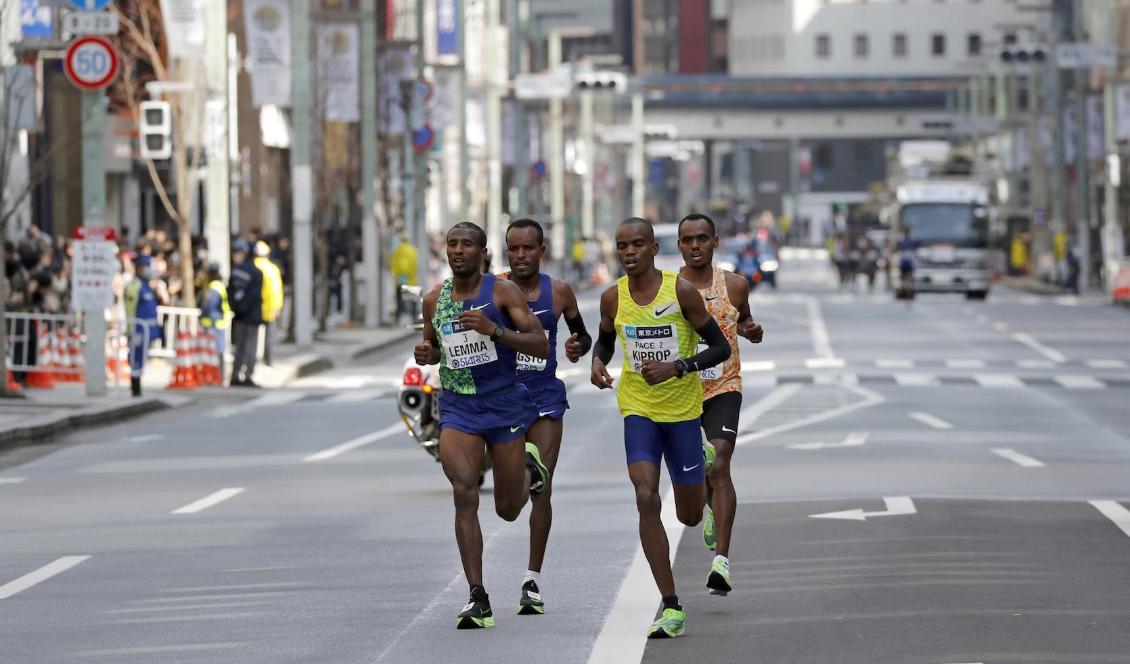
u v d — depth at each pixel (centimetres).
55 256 12306
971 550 4969
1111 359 13738
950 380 11825
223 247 13375
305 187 15188
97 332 10325
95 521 5856
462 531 4031
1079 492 6281
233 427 9225
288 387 11950
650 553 3922
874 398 10494
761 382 11712
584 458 7494
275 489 6638
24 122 10681
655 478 3981
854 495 6209
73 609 4312
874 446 7888
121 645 3872
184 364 11500
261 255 12431
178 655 3762
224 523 5750
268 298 12431
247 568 4859
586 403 10294
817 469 7019
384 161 19962
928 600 4219
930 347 15112
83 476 7181
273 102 14850
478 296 4072
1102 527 5412
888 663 3559
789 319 19575
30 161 15650
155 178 13900
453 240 4041
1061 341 15825
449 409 4091
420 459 7600
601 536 5306
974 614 4044
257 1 14738
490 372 4069
